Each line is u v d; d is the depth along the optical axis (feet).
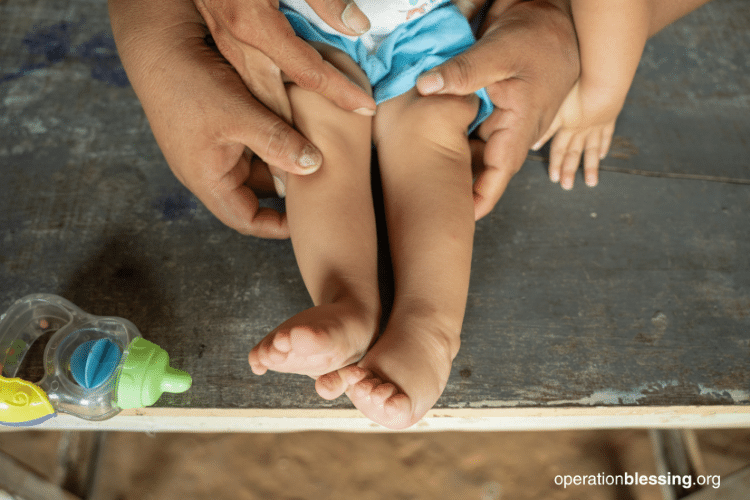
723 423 2.71
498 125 2.62
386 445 3.60
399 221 2.43
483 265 2.79
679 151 3.06
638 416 2.65
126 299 2.71
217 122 2.45
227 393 2.59
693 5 2.77
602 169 3.00
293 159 2.40
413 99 2.54
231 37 2.42
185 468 3.52
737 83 3.25
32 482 3.01
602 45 2.62
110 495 3.44
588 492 3.49
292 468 3.53
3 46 3.19
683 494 3.08
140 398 2.43
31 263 2.76
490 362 2.65
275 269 2.75
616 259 2.82
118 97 3.08
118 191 2.89
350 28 2.30
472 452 3.59
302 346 2.12
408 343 2.25
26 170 2.92
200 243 2.80
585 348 2.68
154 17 2.56
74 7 3.30
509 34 2.58
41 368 2.59
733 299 2.78
